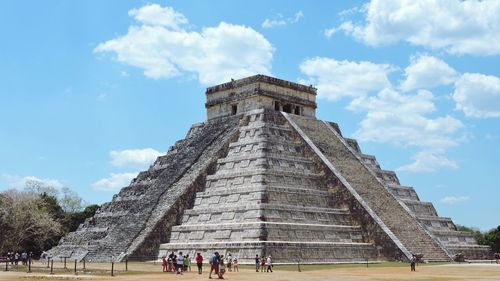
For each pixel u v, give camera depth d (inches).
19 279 1622.8
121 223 2699.3
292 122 3016.7
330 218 2517.2
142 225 2593.5
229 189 2541.8
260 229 2223.2
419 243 2491.4
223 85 3250.5
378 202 2632.9
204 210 2539.4
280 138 2903.5
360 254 2412.6
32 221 2812.5
